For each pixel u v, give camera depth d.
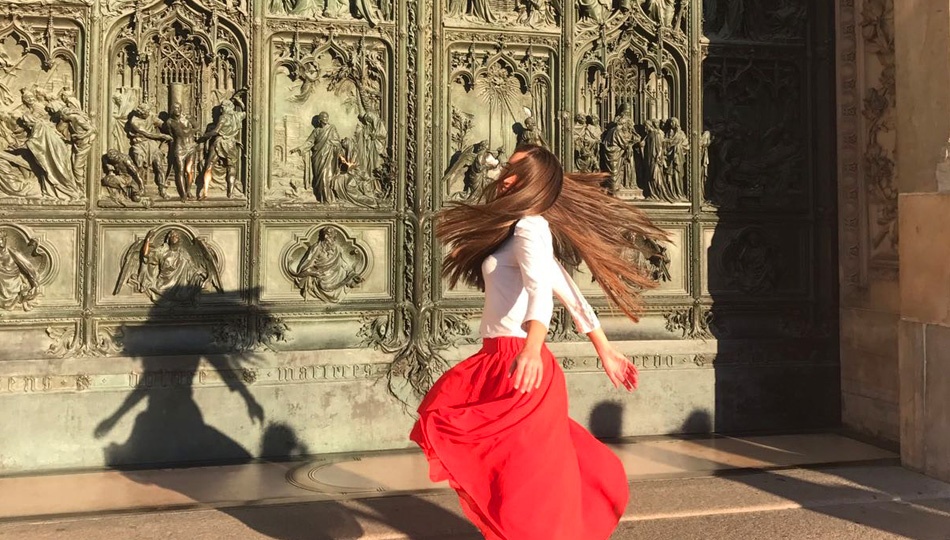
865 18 5.08
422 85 4.91
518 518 2.41
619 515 2.75
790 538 3.21
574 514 2.49
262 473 4.23
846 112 5.29
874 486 3.95
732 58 5.42
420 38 4.91
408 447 4.82
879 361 5.00
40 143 4.36
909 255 4.30
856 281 5.24
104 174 4.48
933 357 4.10
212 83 4.68
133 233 4.52
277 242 4.73
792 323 5.42
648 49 5.34
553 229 2.79
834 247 5.42
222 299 4.62
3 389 4.26
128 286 4.50
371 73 4.92
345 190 4.82
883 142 4.96
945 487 3.93
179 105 4.61
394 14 4.91
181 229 4.58
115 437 4.39
